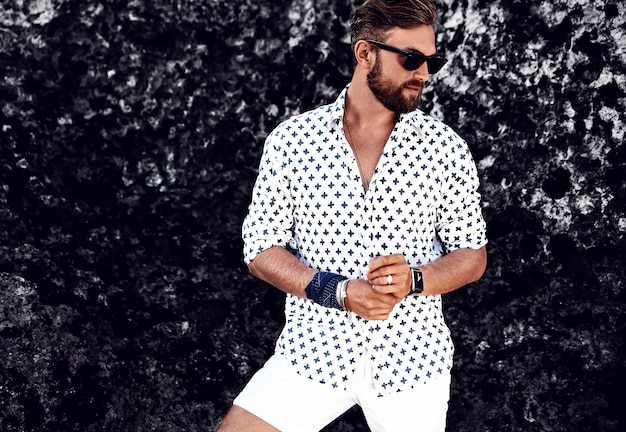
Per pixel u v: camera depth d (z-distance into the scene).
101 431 3.02
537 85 3.07
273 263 2.42
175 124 3.25
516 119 3.10
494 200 3.15
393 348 2.35
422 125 2.39
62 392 2.99
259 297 3.29
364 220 2.37
